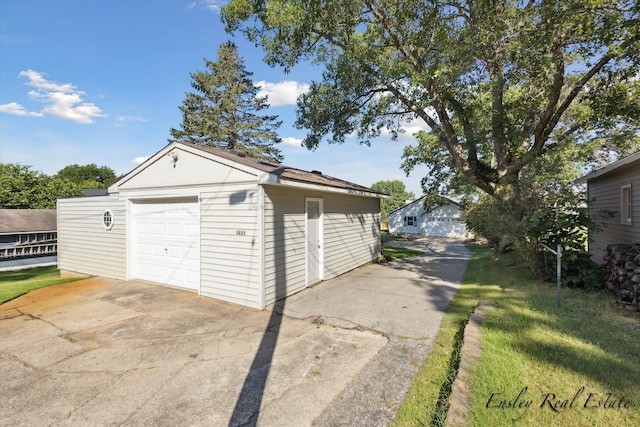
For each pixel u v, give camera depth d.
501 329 4.02
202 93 25.75
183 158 6.81
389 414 2.57
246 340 4.25
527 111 8.39
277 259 6.13
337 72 9.19
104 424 2.56
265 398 2.87
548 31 5.86
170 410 2.73
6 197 17.45
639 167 7.25
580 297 5.54
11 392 3.05
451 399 2.53
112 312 5.53
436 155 16.94
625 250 5.68
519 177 7.91
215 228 6.29
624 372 2.90
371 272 9.27
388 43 8.16
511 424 2.23
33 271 11.77
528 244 6.91
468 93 8.52
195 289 6.80
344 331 4.48
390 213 33.09
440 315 5.07
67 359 3.75
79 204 9.21
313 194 7.51
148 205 7.68
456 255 13.99
